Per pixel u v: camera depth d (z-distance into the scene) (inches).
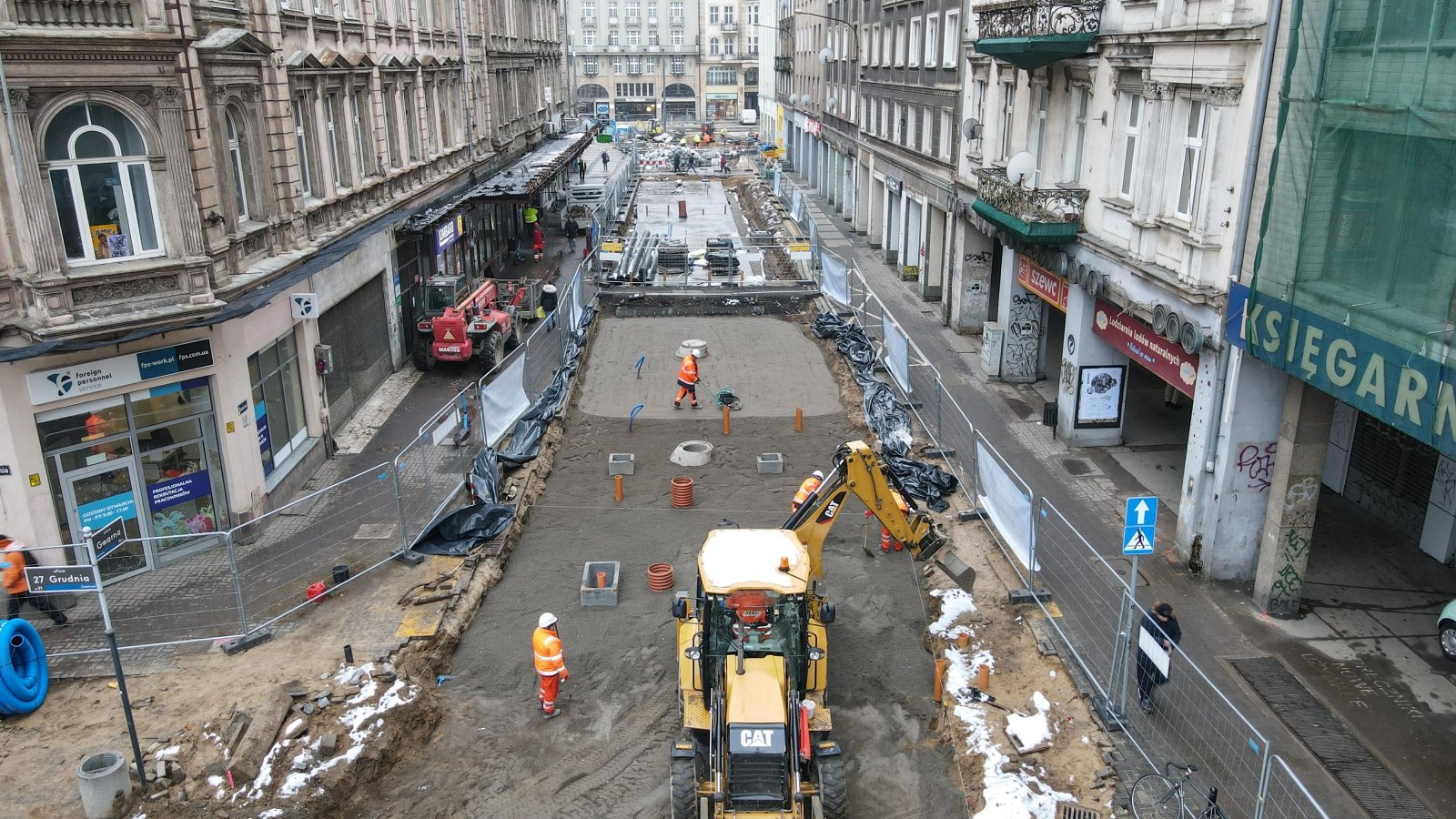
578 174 2802.7
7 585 528.4
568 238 1819.6
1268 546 552.1
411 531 654.5
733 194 2573.8
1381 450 658.8
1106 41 704.4
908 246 1466.5
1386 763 436.1
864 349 1055.6
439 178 1218.0
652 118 4648.1
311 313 746.8
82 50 519.2
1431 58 391.2
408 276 1093.8
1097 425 807.7
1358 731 457.7
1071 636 529.0
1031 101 856.3
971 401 933.2
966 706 475.2
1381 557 615.2
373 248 956.0
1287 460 528.4
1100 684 483.8
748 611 414.6
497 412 809.5
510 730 480.7
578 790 439.5
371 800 433.7
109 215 561.6
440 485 721.6
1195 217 582.9
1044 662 508.1
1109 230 712.4
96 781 396.2
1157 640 448.8
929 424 863.1
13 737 451.2
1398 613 555.5
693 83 4645.7
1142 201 647.1
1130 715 466.3
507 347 1144.8
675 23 4557.1
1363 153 433.1
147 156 565.3
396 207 1039.0
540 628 479.8
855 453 517.3
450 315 1011.9
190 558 627.2
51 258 528.1
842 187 2071.9
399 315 1046.4
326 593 574.2
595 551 660.1
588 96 4626.0
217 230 623.2
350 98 910.4
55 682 494.3
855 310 1228.5
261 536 658.8
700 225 2050.9
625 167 2615.7
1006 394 954.7
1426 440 394.0
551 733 477.4
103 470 581.9
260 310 687.1
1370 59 426.9
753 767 373.7
